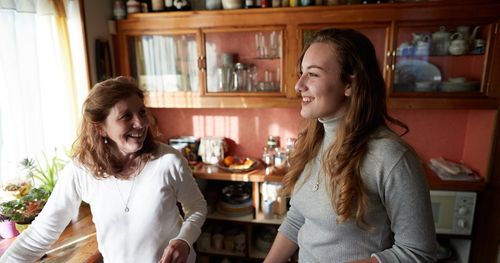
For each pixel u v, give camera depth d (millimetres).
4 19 1407
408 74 1976
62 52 1706
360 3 1908
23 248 1136
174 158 1201
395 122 935
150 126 1212
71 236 1464
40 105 1597
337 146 878
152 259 1184
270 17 1951
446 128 2266
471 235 1990
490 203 1885
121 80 1146
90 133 1151
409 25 1835
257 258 2328
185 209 1338
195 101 2170
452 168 2064
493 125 1873
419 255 765
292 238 1137
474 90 1881
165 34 2121
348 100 874
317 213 918
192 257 1284
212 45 2143
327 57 838
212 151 2426
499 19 1735
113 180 1180
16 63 1464
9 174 1525
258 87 2154
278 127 2473
